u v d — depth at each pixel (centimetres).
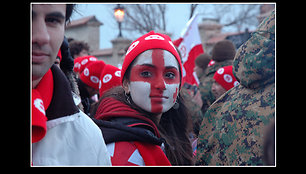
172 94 132
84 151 93
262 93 111
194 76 334
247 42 119
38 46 79
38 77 82
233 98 125
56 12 81
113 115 131
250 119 110
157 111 129
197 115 200
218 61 279
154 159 124
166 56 131
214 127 131
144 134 122
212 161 125
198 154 135
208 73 284
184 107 160
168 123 156
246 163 107
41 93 87
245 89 121
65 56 126
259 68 110
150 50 130
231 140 116
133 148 121
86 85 230
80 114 99
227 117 121
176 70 133
